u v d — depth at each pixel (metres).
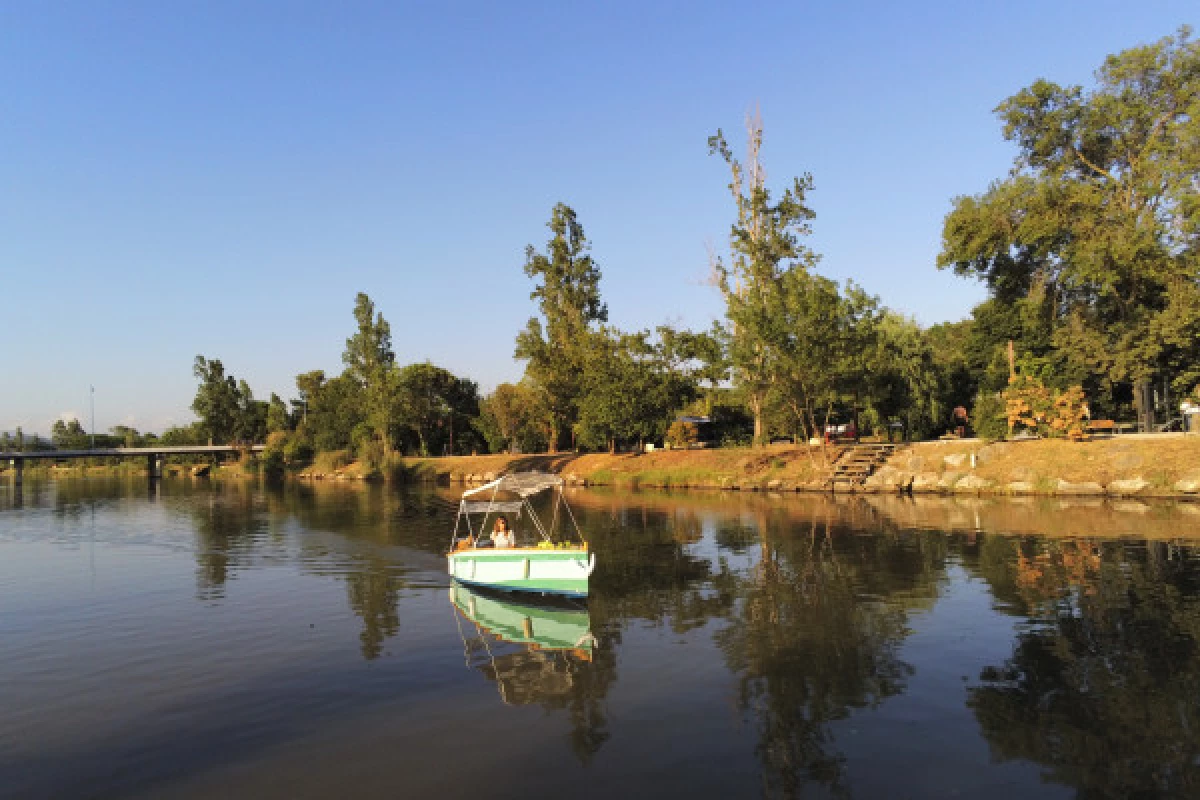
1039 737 9.27
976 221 43.28
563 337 65.19
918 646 13.16
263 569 23.59
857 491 41.53
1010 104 42.50
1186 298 35.41
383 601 18.45
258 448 122.25
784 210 44.94
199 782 8.66
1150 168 36.97
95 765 9.23
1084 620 14.36
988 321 60.78
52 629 16.28
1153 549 20.92
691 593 18.16
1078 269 38.53
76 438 169.50
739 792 8.02
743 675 11.93
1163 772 8.30
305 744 9.66
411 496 56.16
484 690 11.59
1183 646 12.59
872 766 8.59
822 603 16.58
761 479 46.88
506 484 20.28
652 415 60.03
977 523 27.59
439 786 8.33
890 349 50.97
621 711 10.51
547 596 18.33
